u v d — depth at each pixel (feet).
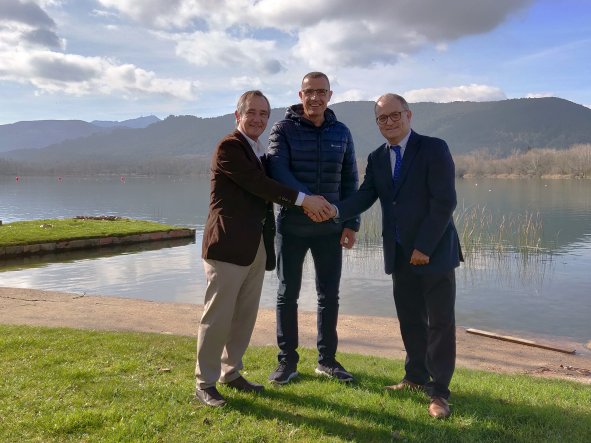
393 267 13.44
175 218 135.54
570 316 36.01
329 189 14.43
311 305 37.73
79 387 13.76
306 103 13.96
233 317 13.37
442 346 12.51
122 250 69.77
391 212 13.19
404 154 12.85
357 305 38.86
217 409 12.14
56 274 52.21
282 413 12.16
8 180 643.45
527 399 14.28
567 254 64.54
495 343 27.99
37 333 20.57
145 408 12.22
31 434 10.85
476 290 44.65
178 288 45.73
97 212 161.68
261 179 12.10
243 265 12.32
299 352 19.54
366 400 13.08
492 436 11.20
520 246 70.59
